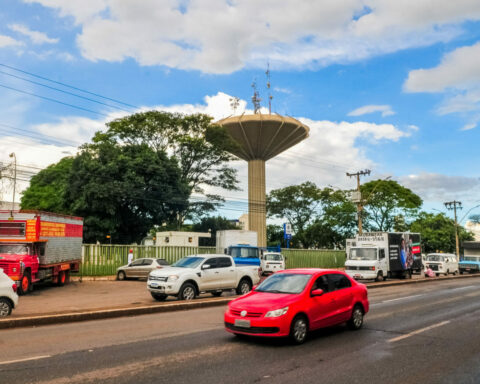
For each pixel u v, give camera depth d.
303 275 9.97
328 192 70.44
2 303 11.82
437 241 64.69
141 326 11.15
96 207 41.25
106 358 7.59
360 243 31.92
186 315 13.39
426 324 11.50
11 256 19.83
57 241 23.22
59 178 58.19
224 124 58.53
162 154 45.00
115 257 31.11
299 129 61.31
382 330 10.56
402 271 33.28
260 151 61.25
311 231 68.94
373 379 6.41
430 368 7.07
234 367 7.02
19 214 20.44
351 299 10.52
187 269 17.12
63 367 6.96
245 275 19.19
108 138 48.09
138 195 42.53
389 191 62.59
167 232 43.72
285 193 72.44
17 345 8.70
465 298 18.64
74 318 12.14
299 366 7.11
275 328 8.53
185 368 6.93
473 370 6.95
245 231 31.36
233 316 8.99
